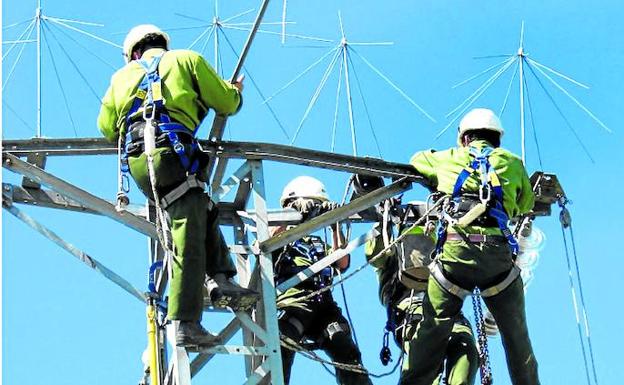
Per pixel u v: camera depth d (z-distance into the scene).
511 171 10.31
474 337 11.34
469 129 10.62
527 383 10.33
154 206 10.16
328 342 11.16
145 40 9.86
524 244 11.21
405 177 10.55
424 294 11.09
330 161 10.46
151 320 9.71
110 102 9.50
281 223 11.02
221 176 10.52
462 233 9.95
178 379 9.03
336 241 10.96
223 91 9.49
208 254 9.38
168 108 9.23
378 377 10.66
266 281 9.86
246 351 9.41
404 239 10.95
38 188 10.12
